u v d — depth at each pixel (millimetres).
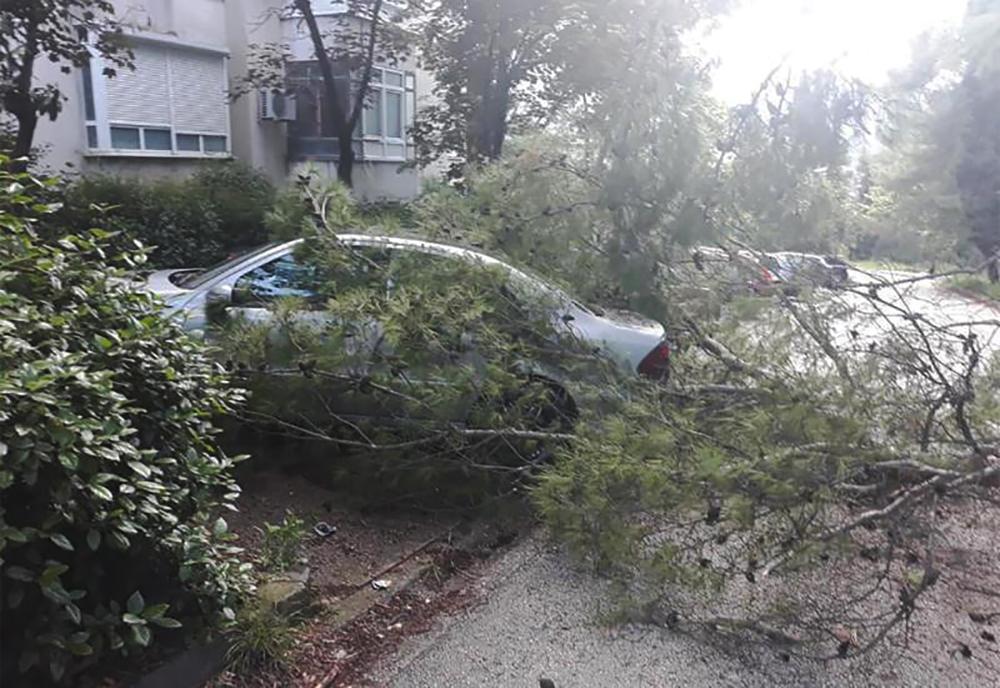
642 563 3340
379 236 4992
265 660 3264
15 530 2402
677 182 4789
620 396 4395
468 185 5617
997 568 3961
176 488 3035
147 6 14914
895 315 4043
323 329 4504
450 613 3898
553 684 3264
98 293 3266
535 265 5113
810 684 3289
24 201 3377
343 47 15227
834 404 3439
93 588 2846
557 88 10922
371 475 4762
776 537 3227
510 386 4469
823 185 4973
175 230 11688
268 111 17938
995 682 3314
